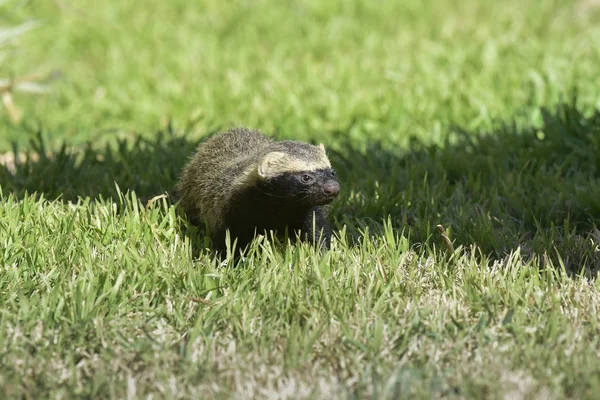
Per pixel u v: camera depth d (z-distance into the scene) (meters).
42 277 10.38
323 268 10.69
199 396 8.13
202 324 9.48
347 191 14.07
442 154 15.76
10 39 20.72
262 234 11.79
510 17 28.05
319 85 21.17
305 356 8.80
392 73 21.62
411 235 12.39
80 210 12.47
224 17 29.45
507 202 13.69
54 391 8.20
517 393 8.06
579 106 18.27
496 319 9.64
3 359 8.78
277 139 16.70
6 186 14.42
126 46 26.39
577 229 13.09
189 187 12.94
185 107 20.33
